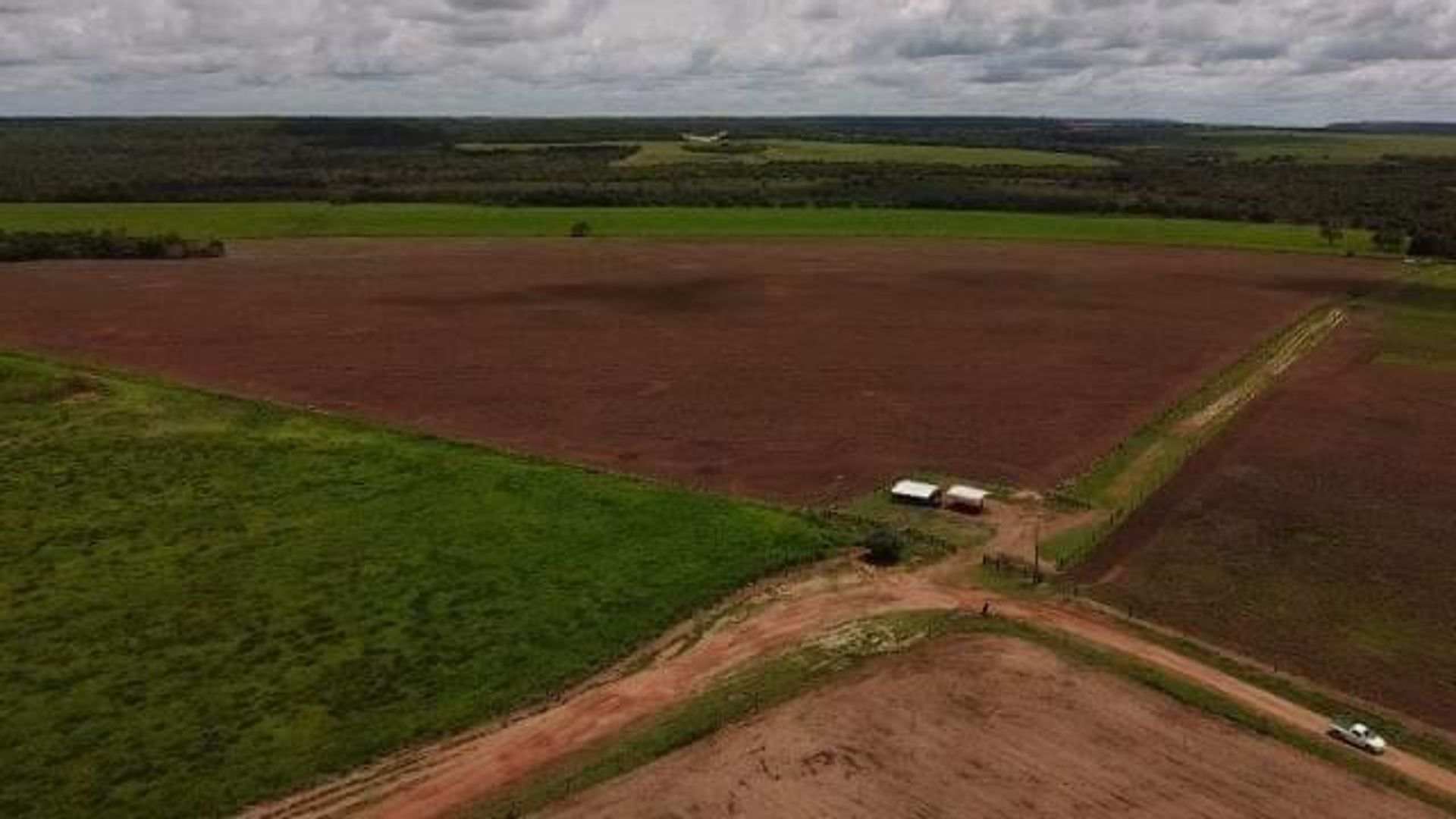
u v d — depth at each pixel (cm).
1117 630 4762
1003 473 6831
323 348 10094
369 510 5953
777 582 5247
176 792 3722
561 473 6475
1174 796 3572
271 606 4944
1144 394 8700
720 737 3897
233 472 6506
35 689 4303
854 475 6769
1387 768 3753
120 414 7656
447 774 3819
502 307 12094
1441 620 4950
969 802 3544
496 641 4669
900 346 10294
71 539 5606
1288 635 4772
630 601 4978
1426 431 7788
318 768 3862
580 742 3984
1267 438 7569
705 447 7306
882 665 4366
